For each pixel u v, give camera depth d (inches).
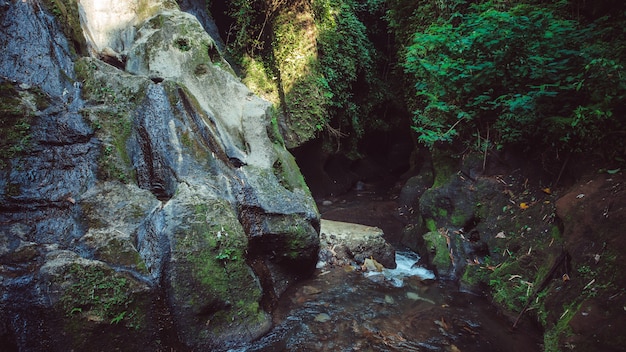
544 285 155.1
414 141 337.7
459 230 210.1
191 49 199.8
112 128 154.9
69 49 164.9
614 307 121.3
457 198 215.9
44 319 110.4
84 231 131.4
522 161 199.9
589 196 156.0
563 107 174.6
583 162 170.2
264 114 205.0
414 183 294.4
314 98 328.8
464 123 221.1
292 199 188.1
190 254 140.2
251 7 332.5
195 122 174.1
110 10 213.0
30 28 152.6
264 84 333.4
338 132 364.2
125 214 139.6
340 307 169.6
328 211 318.7
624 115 156.5
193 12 327.3
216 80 201.0
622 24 173.9
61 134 142.3
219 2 354.9
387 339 146.2
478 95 206.5
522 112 178.1
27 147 135.4
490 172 210.7
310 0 333.4
